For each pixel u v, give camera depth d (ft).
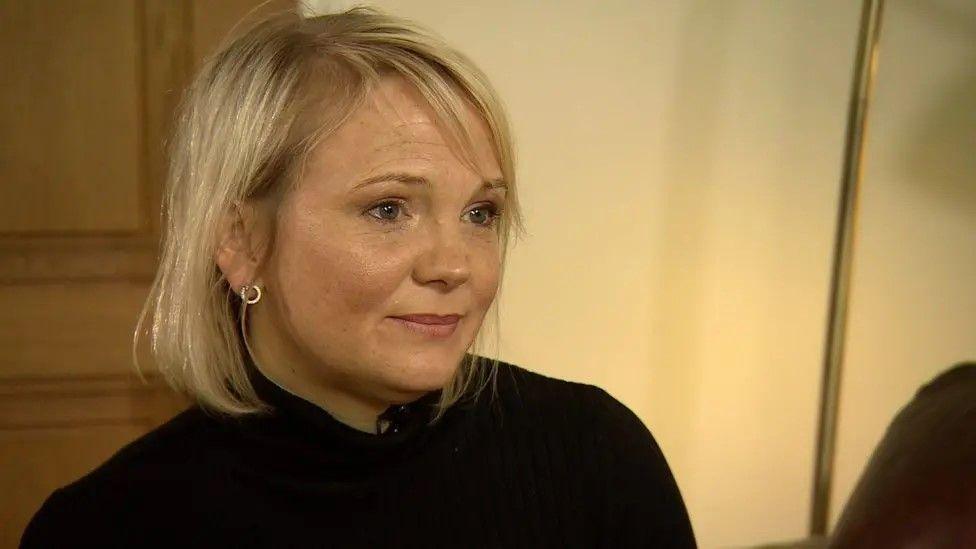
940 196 5.49
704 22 4.87
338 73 2.02
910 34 5.23
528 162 4.74
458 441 2.53
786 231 5.24
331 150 1.98
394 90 2.00
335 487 2.28
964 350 5.74
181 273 2.24
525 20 4.60
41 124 4.30
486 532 2.49
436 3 4.45
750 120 5.05
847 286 4.34
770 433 5.47
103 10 4.29
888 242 5.48
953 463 2.22
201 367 2.27
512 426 2.65
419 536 2.39
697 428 5.35
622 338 5.09
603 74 4.77
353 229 2.00
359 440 2.24
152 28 4.35
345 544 2.32
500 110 2.13
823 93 5.13
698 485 5.43
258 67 2.07
